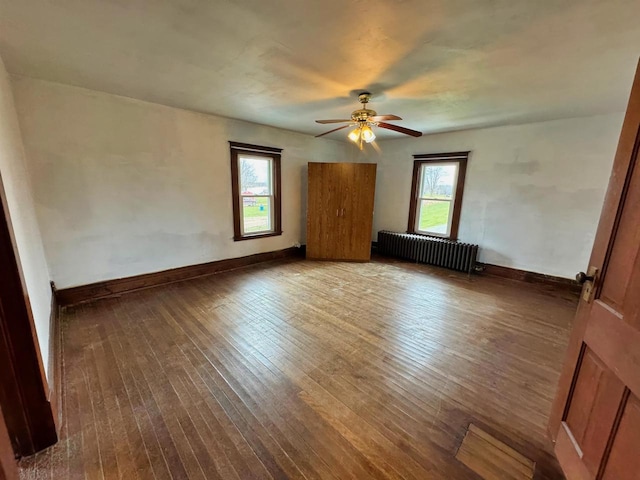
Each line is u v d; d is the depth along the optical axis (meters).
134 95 3.07
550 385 1.97
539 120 3.73
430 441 1.52
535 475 1.34
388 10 1.50
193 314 2.95
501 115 3.55
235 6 1.49
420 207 5.33
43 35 1.81
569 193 3.68
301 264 4.93
